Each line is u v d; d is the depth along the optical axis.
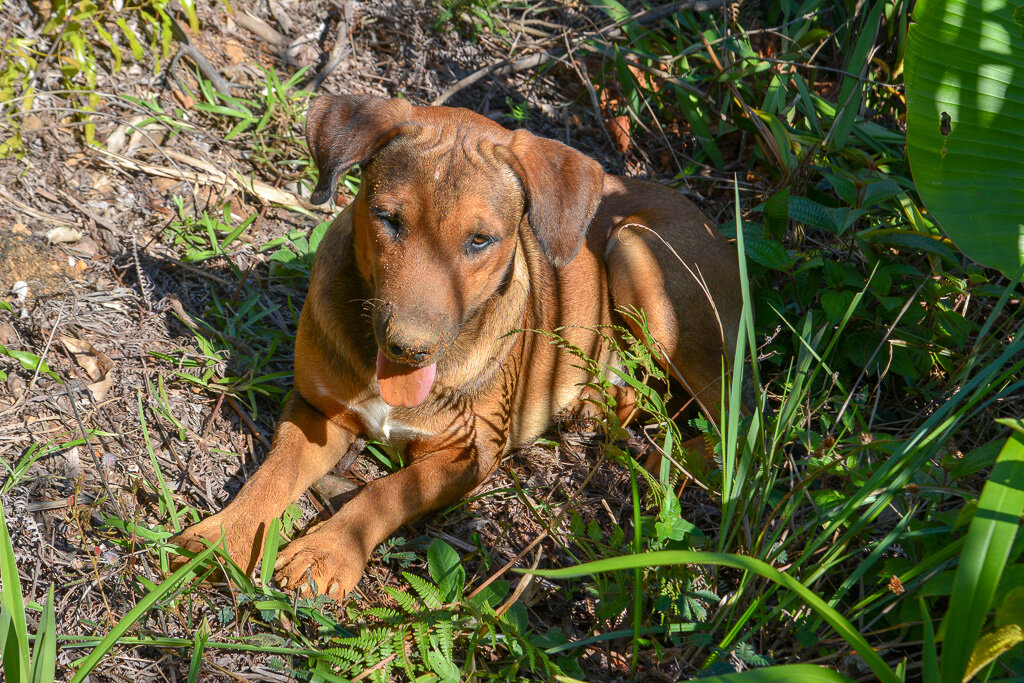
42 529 1.80
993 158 1.96
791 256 2.22
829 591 1.84
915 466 1.74
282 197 2.22
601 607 1.77
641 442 2.07
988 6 1.96
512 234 1.85
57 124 2.16
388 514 1.85
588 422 2.09
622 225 2.09
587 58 2.57
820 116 2.44
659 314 2.06
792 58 2.45
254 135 2.28
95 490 1.84
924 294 2.10
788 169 2.31
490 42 2.53
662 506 1.79
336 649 1.72
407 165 1.80
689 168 2.44
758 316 2.15
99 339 1.98
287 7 2.44
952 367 2.08
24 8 2.18
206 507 1.87
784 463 1.92
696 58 2.56
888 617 1.79
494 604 1.78
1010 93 1.96
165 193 2.17
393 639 1.74
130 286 2.05
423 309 1.77
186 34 2.32
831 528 1.74
